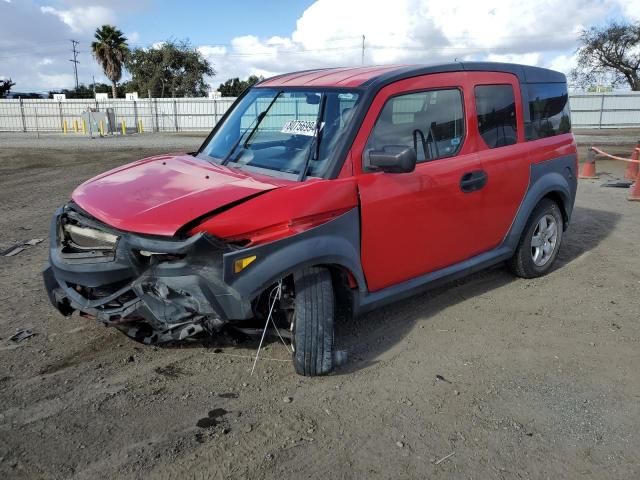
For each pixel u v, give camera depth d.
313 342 3.46
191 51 57.28
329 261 3.48
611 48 45.44
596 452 2.93
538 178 5.17
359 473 2.73
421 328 4.38
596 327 4.46
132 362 3.78
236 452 2.87
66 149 21.03
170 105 37.47
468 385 3.57
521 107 5.06
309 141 3.89
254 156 4.13
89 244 3.53
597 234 7.31
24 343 4.03
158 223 3.18
